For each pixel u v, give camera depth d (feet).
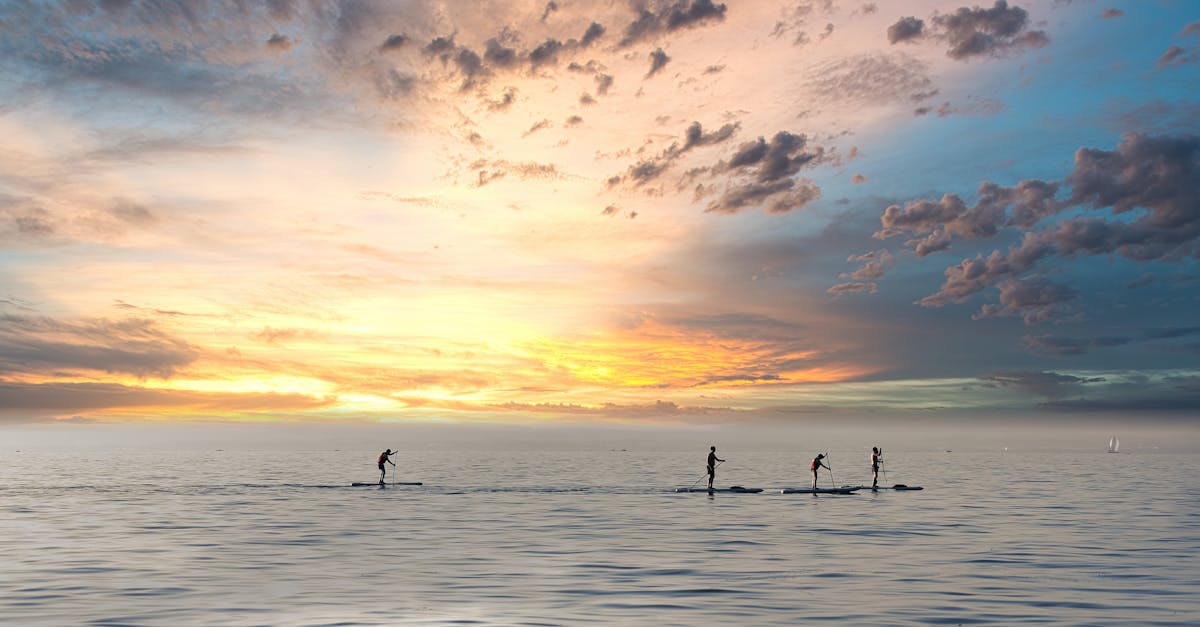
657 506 149.48
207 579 76.95
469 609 64.59
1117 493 190.80
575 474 293.23
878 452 196.95
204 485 216.95
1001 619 61.41
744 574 79.87
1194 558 89.40
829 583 75.46
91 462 441.27
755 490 189.98
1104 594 70.54
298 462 442.09
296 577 78.02
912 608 65.10
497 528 115.24
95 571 81.10
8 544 99.55
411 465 394.52
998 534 109.60
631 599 68.54
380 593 70.74
